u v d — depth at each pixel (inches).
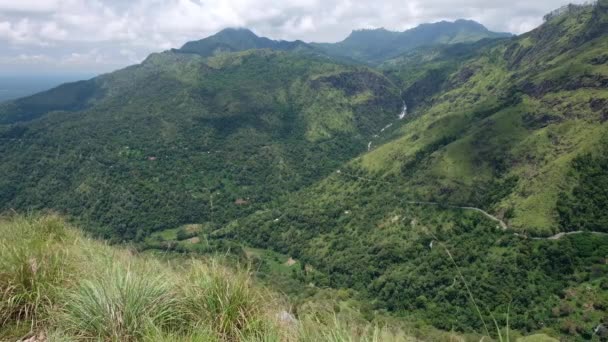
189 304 230.2
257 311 227.1
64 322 215.8
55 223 399.5
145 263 296.7
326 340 185.9
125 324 205.0
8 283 238.1
